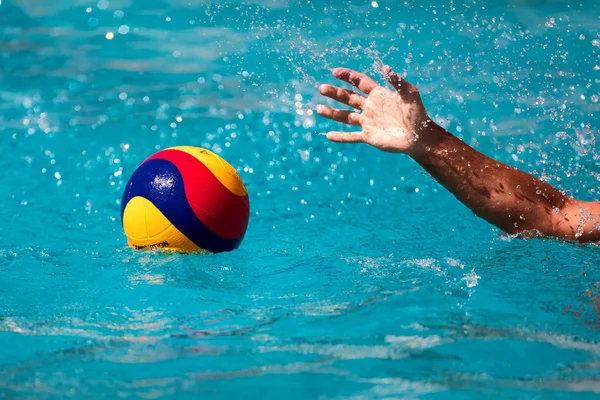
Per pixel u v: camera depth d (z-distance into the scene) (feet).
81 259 25.73
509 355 16.97
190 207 23.97
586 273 22.24
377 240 28.45
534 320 19.08
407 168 37.78
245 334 18.48
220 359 16.87
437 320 19.17
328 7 56.44
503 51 49.03
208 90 47.19
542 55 48.29
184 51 52.90
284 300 21.12
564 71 46.26
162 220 24.04
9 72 49.65
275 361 16.70
